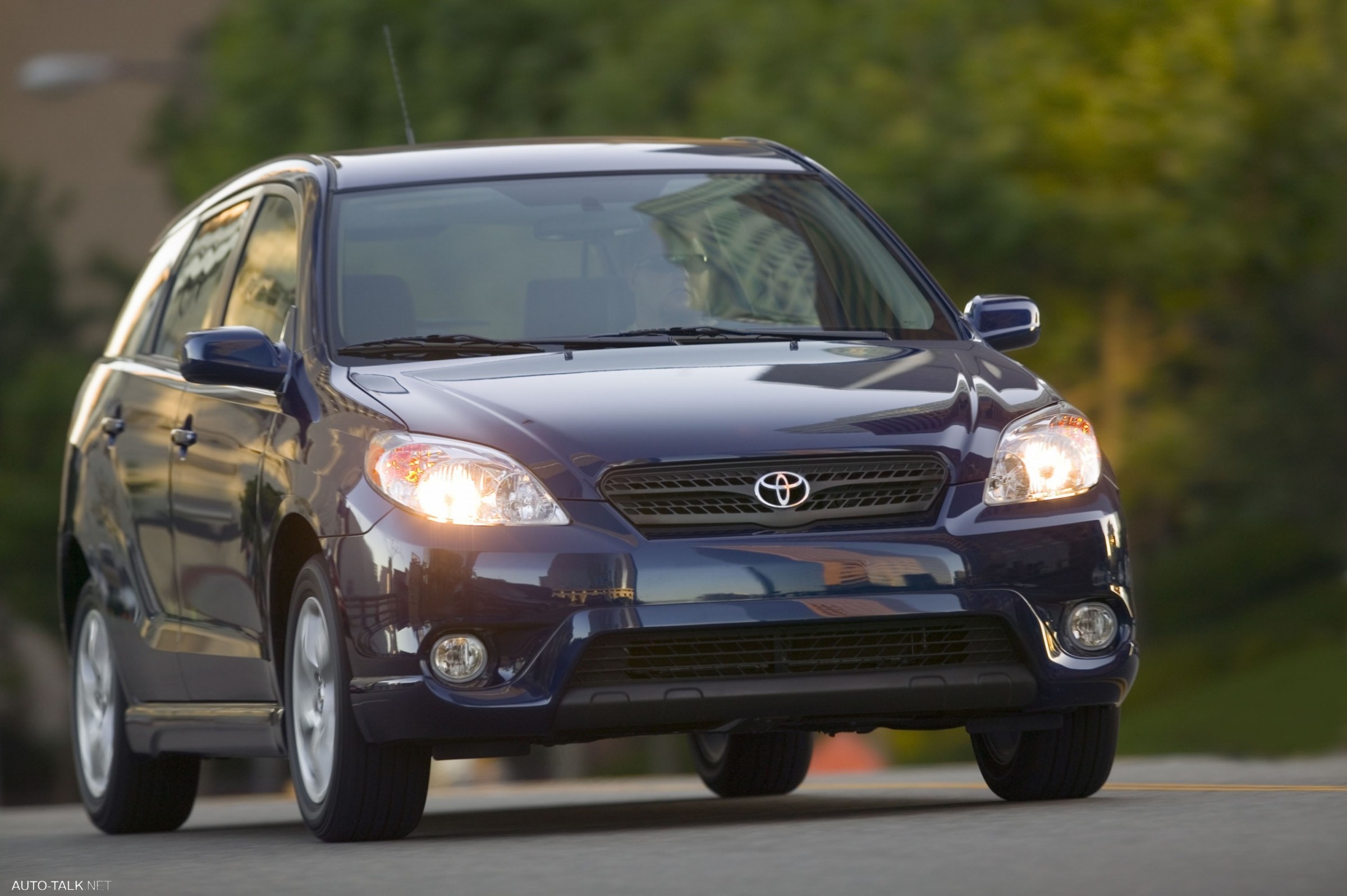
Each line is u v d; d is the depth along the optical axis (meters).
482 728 18.44
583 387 19.69
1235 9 74.88
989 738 21.41
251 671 21.41
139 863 19.06
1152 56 73.25
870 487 19.11
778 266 22.70
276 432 20.73
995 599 19.00
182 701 23.38
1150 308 76.19
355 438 19.48
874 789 27.45
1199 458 85.19
